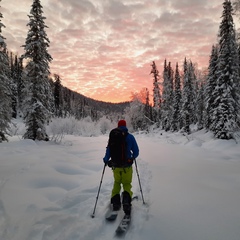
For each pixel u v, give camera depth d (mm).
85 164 8836
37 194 5281
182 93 44531
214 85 30734
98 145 17031
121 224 3848
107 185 6180
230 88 22234
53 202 4992
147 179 7277
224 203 5129
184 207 4883
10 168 7473
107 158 4918
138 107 65438
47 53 19344
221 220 4262
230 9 22703
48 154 10953
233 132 21531
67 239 3457
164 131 49438
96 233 3740
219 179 7340
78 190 5746
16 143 15008
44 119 18703
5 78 16719
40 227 3725
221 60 22953
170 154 13719
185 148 17828
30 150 12805
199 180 7199
